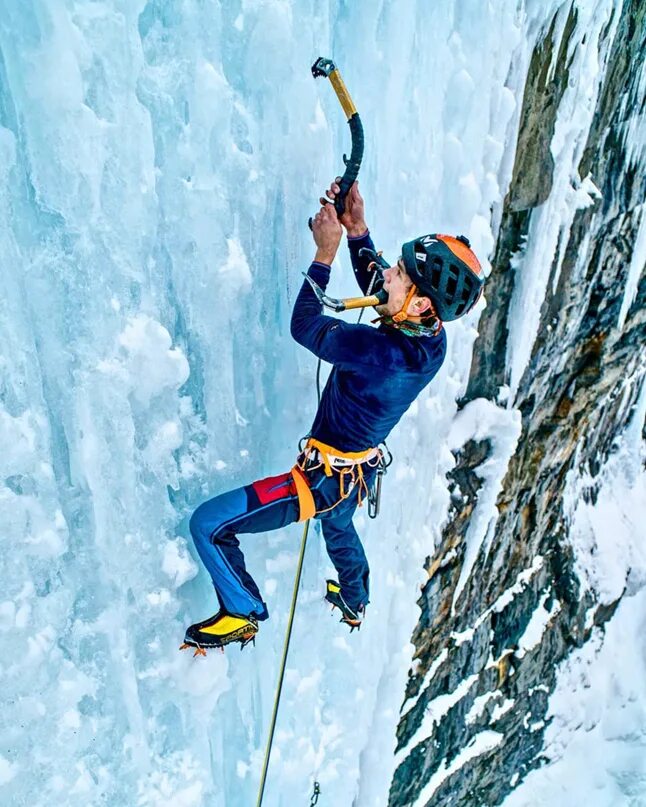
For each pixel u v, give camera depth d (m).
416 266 1.90
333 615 3.10
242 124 2.15
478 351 4.01
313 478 2.14
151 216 2.00
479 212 3.44
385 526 3.45
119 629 2.20
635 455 6.97
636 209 4.74
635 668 6.77
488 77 3.11
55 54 1.69
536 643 5.63
